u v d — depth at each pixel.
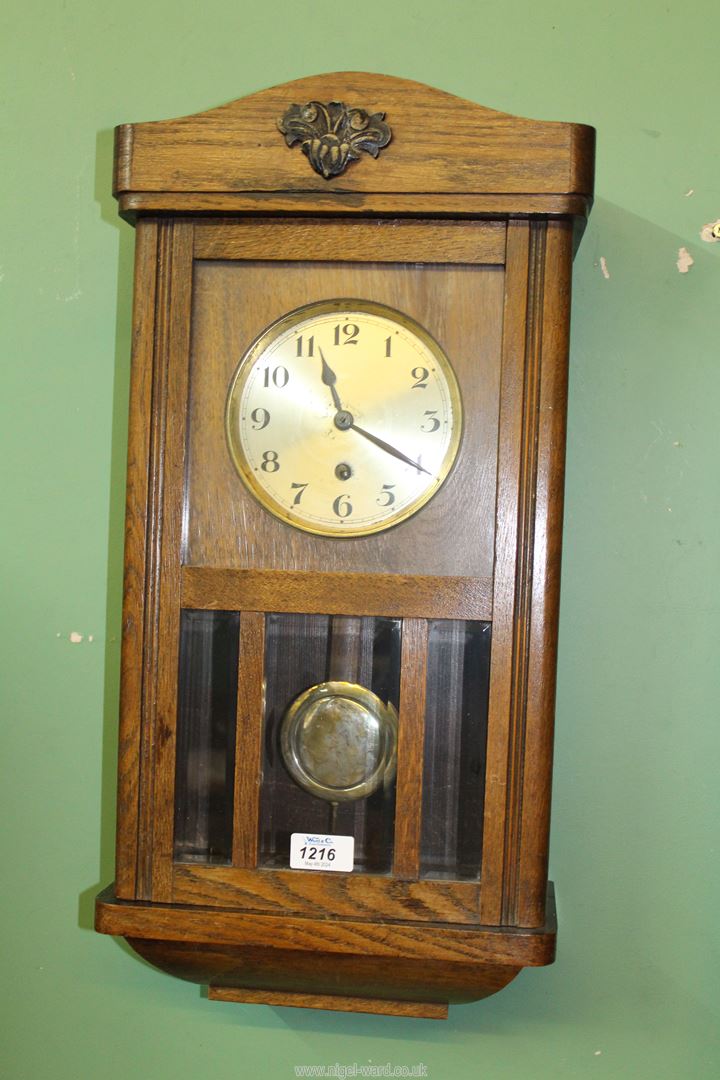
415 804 0.86
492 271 0.87
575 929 1.00
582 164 0.84
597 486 1.00
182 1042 1.05
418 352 0.88
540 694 0.85
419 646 0.87
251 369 0.89
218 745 0.89
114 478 1.06
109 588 1.06
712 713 0.99
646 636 1.00
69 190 1.06
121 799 0.89
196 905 0.88
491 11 1.03
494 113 0.84
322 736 0.88
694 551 1.00
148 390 0.89
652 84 1.01
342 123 0.85
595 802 1.00
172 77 1.06
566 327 0.86
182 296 0.89
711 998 0.99
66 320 1.06
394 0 1.04
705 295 1.00
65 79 1.06
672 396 1.00
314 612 0.88
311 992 0.96
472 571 0.86
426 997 0.94
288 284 0.89
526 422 0.85
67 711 1.06
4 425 1.07
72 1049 1.06
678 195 1.00
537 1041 1.01
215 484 0.89
